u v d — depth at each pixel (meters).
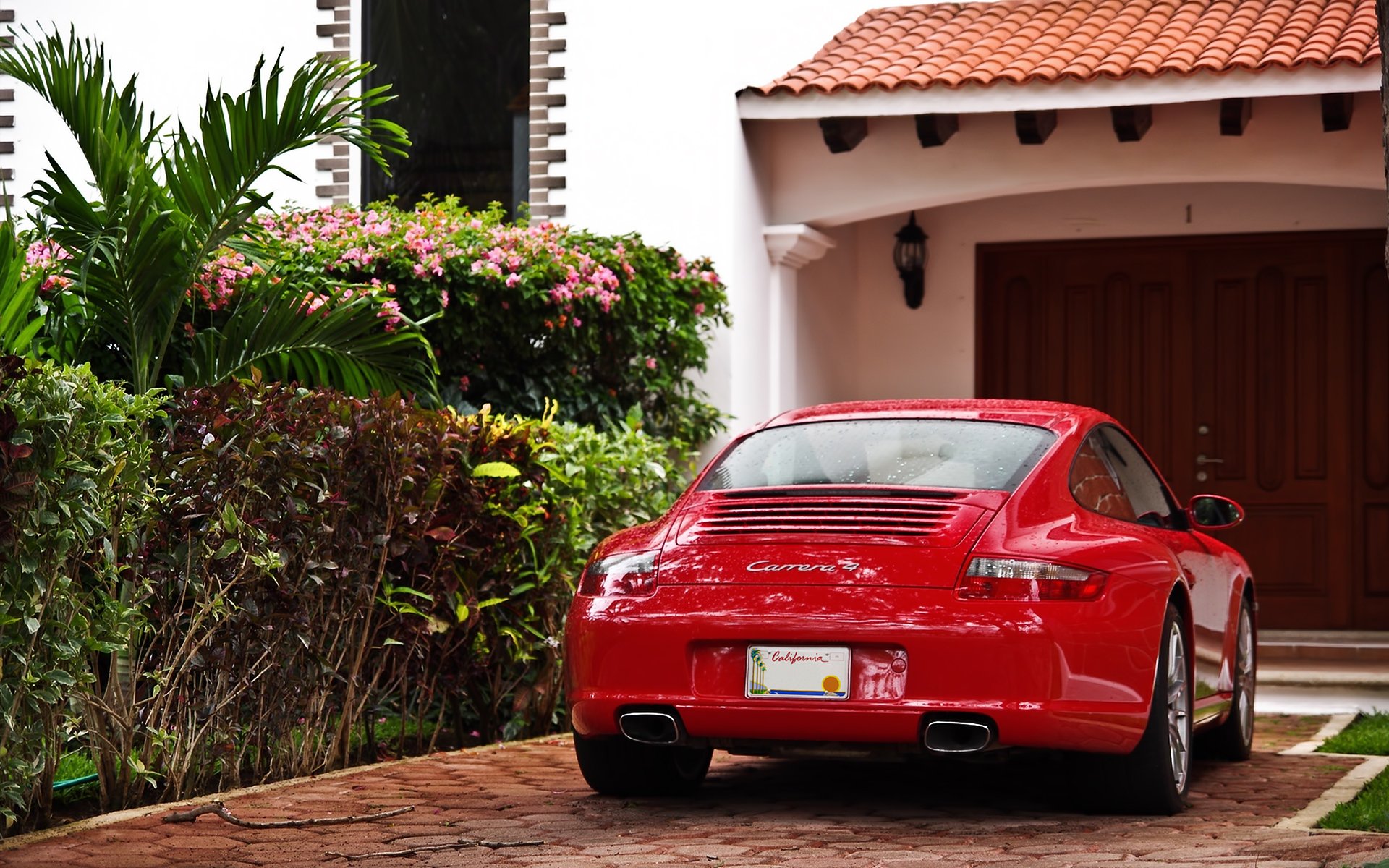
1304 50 9.62
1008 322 12.70
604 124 10.62
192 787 5.12
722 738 4.73
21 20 11.24
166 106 11.12
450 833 4.58
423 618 6.16
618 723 4.84
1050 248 12.59
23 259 6.04
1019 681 4.43
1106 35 10.75
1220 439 12.17
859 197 10.87
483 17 11.10
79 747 5.80
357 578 5.70
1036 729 4.43
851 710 4.54
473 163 11.07
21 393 4.15
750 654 4.66
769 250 10.95
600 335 9.45
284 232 8.87
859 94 10.18
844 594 4.58
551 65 10.74
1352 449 11.87
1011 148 10.56
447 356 8.98
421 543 5.96
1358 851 4.02
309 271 8.29
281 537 5.32
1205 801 5.31
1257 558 12.05
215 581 5.14
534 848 4.35
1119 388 12.43
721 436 10.27
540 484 6.73
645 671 4.77
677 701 4.71
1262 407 12.09
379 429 5.73
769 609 4.62
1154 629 4.70
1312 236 11.98
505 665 6.86
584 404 9.31
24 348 6.09
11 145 11.00
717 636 4.67
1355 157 9.90
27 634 4.24
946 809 5.11
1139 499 5.66
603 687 4.84
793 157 11.02
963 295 12.71
